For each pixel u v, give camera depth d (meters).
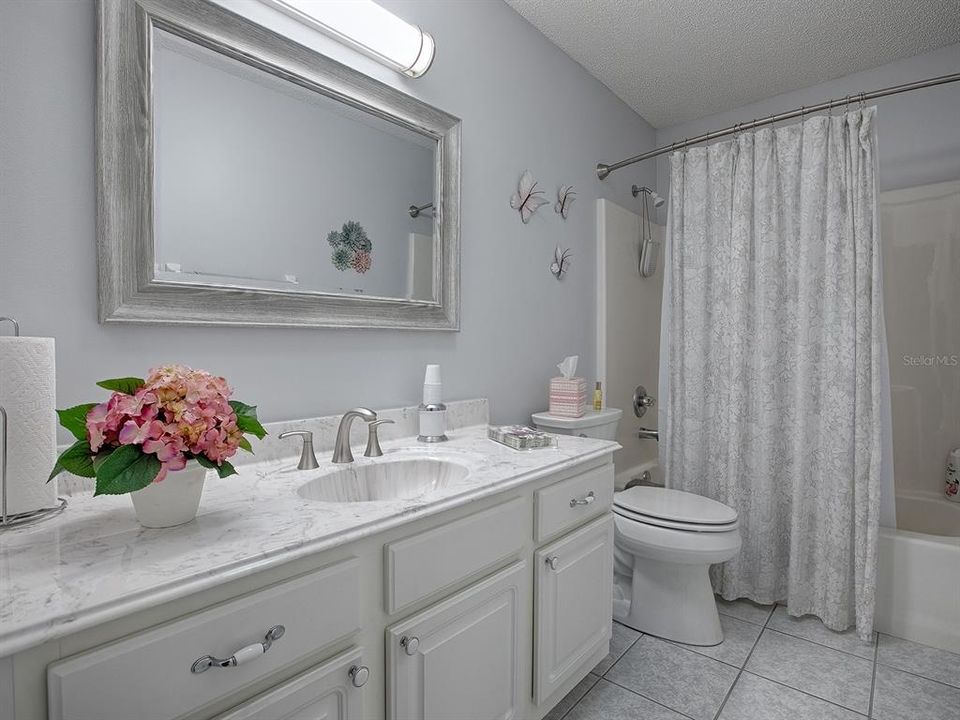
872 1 2.00
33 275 0.94
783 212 2.17
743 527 2.23
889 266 2.49
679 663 1.77
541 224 2.22
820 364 2.08
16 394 0.79
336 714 0.83
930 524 2.36
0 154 0.90
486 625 1.14
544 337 2.25
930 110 2.38
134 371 1.06
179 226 1.11
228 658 0.68
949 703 1.56
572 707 1.54
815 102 2.66
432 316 1.68
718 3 2.02
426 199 1.66
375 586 0.90
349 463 1.27
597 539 1.55
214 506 0.93
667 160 3.15
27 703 0.54
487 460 1.34
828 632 1.98
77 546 0.73
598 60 2.42
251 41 1.22
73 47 0.98
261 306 1.25
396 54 1.48
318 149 1.37
